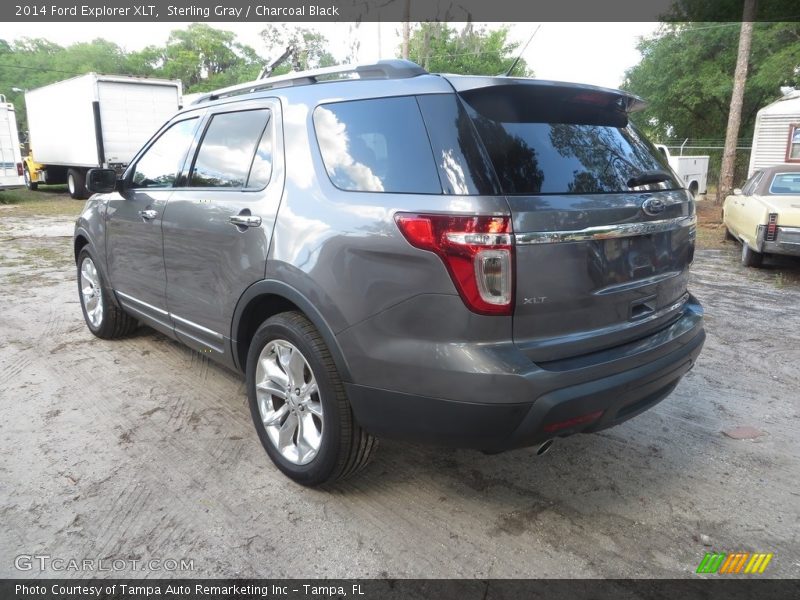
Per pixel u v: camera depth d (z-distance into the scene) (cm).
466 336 223
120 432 347
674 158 1991
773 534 264
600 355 247
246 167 319
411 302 231
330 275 254
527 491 295
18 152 1894
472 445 236
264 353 301
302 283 266
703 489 299
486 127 234
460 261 219
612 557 248
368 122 261
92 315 512
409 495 290
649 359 260
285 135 297
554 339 236
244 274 301
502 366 220
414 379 234
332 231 255
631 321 264
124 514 270
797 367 471
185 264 354
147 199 394
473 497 289
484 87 238
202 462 316
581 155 254
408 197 235
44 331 536
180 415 370
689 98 2438
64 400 389
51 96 2008
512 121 244
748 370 465
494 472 312
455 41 2838
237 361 328
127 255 424
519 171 231
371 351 244
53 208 1752
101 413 371
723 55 2331
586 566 242
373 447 276
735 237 1030
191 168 366
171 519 267
